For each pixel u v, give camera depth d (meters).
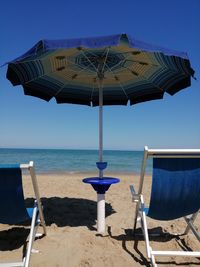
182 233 3.74
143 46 2.71
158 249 3.26
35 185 2.76
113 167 24.61
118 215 4.68
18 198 2.71
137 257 3.02
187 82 4.09
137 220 3.65
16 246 3.25
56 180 9.30
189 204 2.93
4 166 2.51
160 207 2.92
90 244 3.27
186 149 2.60
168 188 2.77
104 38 2.69
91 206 5.26
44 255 3.00
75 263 2.84
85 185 7.97
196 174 2.76
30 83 4.42
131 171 19.02
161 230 3.87
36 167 23.81
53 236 3.50
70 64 4.14
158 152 2.61
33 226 2.88
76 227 3.96
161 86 4.58
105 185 3.72
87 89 4.98
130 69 4.28
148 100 4.87
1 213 2.86
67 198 5.93
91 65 4.18
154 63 3.86
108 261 2.89
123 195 6.39
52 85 4.72
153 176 2.72
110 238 3.49
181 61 3.28
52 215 4.59
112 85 4.83
